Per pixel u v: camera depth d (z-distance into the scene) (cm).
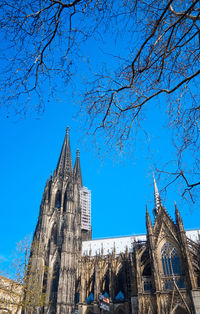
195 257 9200
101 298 4091
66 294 10200
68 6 1214
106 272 11150
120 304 9881
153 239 9375
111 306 9750
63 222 12194
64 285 10331
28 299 6519
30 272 6975
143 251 9669
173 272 8900
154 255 9025
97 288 10219
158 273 8669
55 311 9975
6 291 6512
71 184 13338
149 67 1385
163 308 8044
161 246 9456
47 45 1244
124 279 10188
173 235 9419
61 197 13062
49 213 12444
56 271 10962
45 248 11325
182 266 8875
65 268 10719
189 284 8256
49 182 13638
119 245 12738
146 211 10125
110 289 10119
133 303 8812
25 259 6675
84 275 10888
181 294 8112
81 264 11325
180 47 1384
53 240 11669
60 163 14475
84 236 17025
